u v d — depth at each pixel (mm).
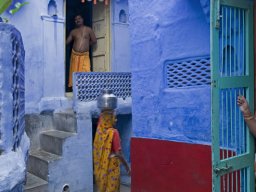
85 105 5559
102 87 5867
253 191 3170
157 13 4254
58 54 6055
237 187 3145
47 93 5914
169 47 4133
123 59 6816
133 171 4625
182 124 4027
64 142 5262
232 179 3148
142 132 4535
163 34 4199
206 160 3754
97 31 6824
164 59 4199
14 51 2744
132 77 4641
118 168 4176
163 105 4234
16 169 2426
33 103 5734
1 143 2504
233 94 3074
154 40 4312
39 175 5191
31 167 5355
